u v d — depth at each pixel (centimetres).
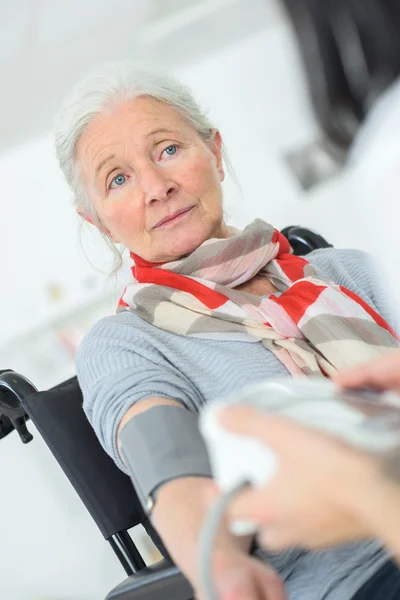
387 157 46
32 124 372
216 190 142
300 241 172
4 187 381
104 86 139
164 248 139
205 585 61
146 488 98
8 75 339
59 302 366
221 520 61
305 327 129
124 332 129
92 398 117
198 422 108
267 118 393
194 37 363
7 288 380
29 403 131
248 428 58
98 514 128
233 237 137
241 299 134
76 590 279
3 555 279
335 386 71
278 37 373
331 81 41
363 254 160
